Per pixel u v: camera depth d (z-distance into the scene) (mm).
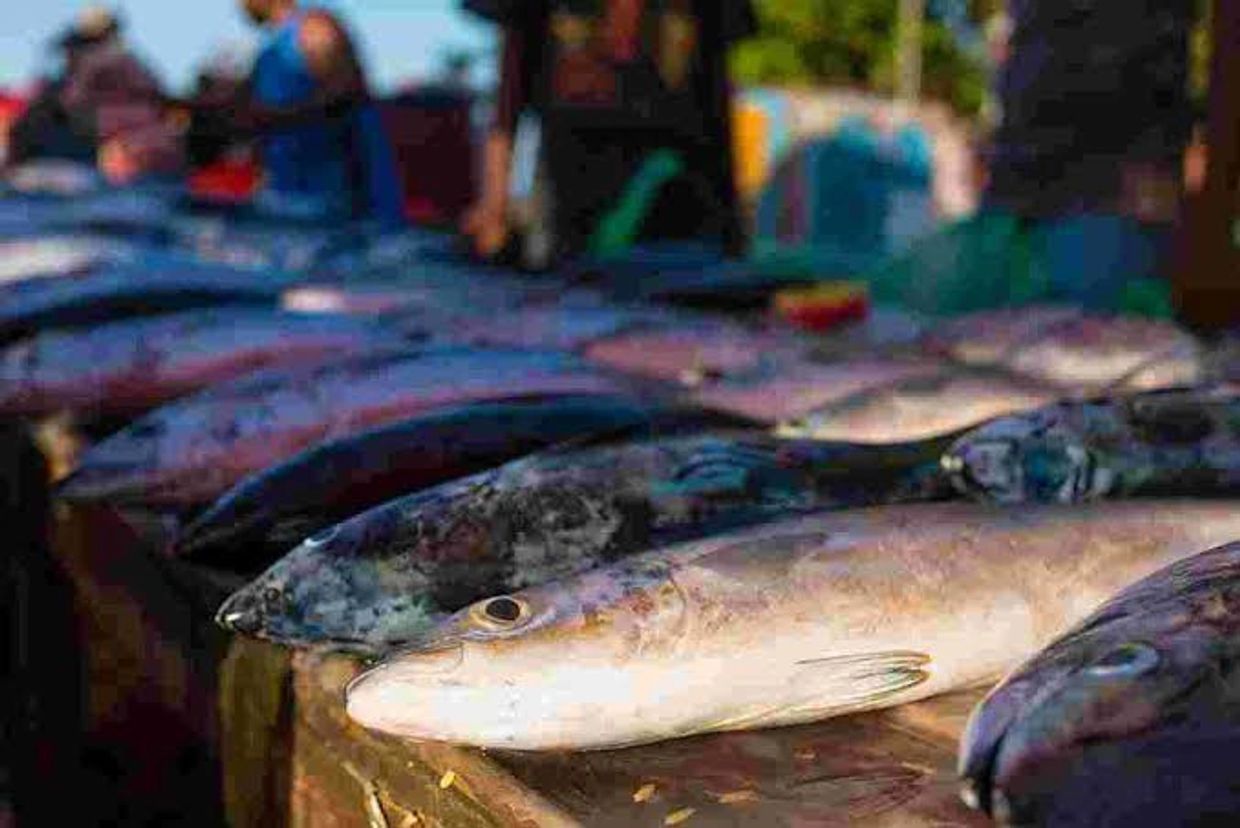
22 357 2939
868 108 12352
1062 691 1121
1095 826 1065
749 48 25109
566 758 1395
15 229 5406
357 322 3150
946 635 1493
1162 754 1075
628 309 3670
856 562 1508
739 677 1419
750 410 2664
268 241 5469
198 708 1956
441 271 4785
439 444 2078
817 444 1850
